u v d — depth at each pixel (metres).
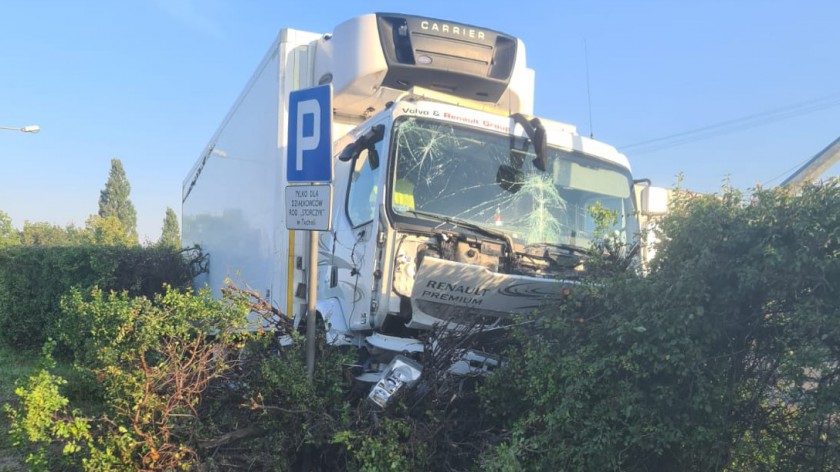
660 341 3.27
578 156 5.62
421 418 3.95
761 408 3.42
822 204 3.01
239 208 8.13
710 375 3.30
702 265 3.19
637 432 3.21
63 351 9.63
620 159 5.93
